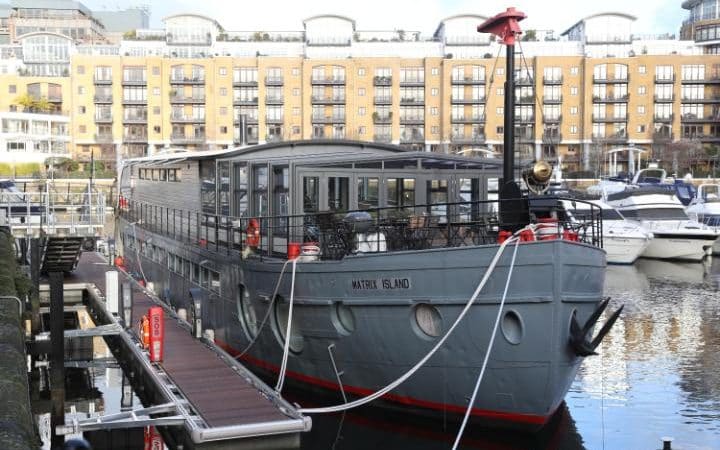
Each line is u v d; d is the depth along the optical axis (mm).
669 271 37250
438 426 12141
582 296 10977
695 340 20391
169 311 18953
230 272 15891
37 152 83500
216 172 17812
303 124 87812
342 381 13203
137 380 15094
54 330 14875
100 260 29531
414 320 11859
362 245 13000
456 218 15531
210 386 12336
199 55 90000
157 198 23094
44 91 93438
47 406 15594
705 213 45438
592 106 87062
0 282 14070
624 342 20156
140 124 88500
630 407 14242
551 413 11281
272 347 14578
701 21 109000
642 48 90938
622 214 42844
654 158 80438
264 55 90312
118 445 12953
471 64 86812
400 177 15195
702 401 14641
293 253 13391
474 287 11047
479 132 87062
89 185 19375
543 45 89375
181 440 11578
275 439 10531
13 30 127500
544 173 11656
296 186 14398
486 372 11289
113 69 87875
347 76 87375
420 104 87875
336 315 12898
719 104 87938
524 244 10633
